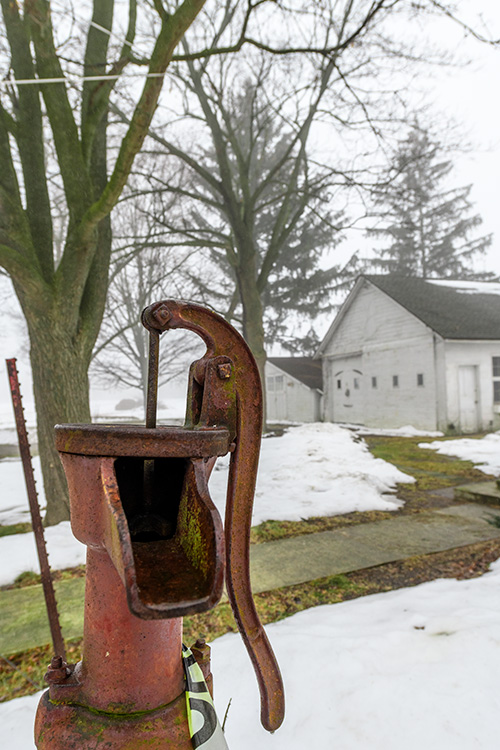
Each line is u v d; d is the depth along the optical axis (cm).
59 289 510
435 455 1080
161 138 1188
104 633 80
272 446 1094
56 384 518
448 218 3409
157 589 51
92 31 547
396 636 249
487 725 181
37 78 538
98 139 595
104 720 76
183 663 91
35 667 258
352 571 386
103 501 65
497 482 655
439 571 385
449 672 214
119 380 2533
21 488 789
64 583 371
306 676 218
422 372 1631
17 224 487
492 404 1584
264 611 313
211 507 57
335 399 2186
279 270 2709
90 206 522
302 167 1591
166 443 62
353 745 176
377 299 1858
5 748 186
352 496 638
